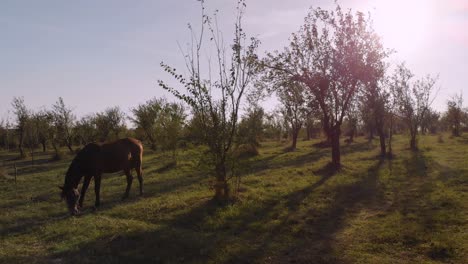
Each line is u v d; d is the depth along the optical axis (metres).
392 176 17.48
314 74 19.97
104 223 10.35
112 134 46.31
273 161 24.89
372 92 25.67
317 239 8.73
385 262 7.15
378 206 11.80
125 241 8.77
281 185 15.62
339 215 10.81
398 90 30.08
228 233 9.28
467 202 11.41
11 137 53.22
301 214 10.90
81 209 12.42
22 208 12.96
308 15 20.00
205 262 7.39
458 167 19.05
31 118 40.62
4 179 20.52
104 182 18.03
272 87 20.72
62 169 25.50
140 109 38.41
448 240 7.98
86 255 7.98
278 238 8.79
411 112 31.31
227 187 12.71
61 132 39.72
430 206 11.28
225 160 12.73
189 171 20.72
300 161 24.67
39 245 8.87
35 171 25.11
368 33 19.94
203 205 12.00
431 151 29.06
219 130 12.59
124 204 12.87
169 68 12.31
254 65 13.33
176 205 12.10
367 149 33.78
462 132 59.91
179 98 12.58
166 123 24.86
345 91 20.27
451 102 50.00
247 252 7.87
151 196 14.21
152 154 33.41
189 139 13.55
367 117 32.38
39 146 53.16
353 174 18.55
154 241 8.64
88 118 45.19
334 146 20.34
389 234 8.63
